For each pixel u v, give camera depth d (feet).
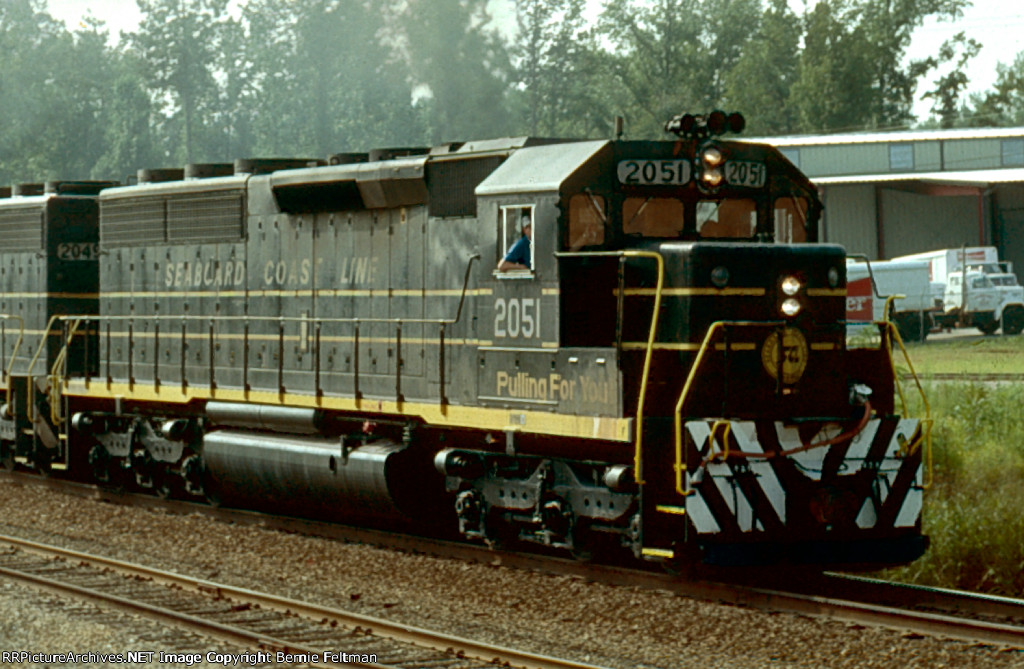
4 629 41.04
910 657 36.70
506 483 50.44
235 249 64.64
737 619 41.22
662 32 358.64
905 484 45.96
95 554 55.57
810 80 332.39
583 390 45.14
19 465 84.28
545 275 46.42
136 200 70.69
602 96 347.77
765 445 43.57
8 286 81.25
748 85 347.56
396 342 55.21
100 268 73.61
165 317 68.39
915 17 362.94
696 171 46.70
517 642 39.78
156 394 68.64
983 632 38.09
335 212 59.00
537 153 48.55
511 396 48.47
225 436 64.08
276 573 51.16
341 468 56.70
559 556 52.29
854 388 46.39
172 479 70.64
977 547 50.44
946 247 223.51
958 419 74.33
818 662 36.81
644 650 38.65
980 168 223.10
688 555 43.16
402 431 56.70
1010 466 64.03
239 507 68.49
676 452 42.63
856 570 46.62
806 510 44.27
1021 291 194.80
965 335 197.57
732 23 367.25
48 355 77.00
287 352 61.57
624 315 45.91
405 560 52.13
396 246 55.47
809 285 45.73
